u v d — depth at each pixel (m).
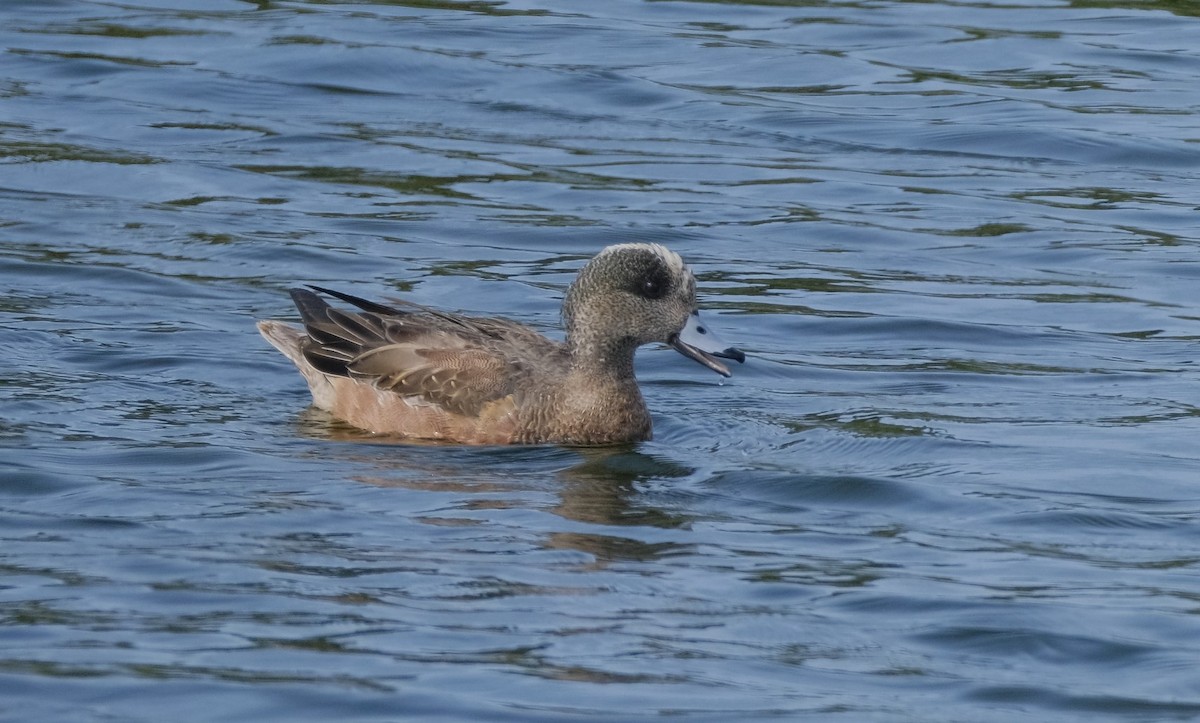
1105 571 10.85
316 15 27.00
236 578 10.23
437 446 13.42
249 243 18.53
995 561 11.03
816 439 13.69
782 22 27.36
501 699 8.74
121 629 9.41
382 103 23.48
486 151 21.84
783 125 23.08
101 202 19.69
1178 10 28.08
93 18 26.56
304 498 11.85
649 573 10.63
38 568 10.29
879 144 22.53
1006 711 8.84
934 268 18.50
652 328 13.60
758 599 10.26
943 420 14.16
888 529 11.65
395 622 9.66
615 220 19.72
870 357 15.98
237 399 14.37
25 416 13.39
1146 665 9.43
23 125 22.00
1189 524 11.75
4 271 17.27
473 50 25.50
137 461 12.50
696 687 8.98
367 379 13.80
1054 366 15.69
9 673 8.82
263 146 21.77
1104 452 13.28
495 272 18.14
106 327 15.87
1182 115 23.42
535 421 13.55
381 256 18.42
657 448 13.55
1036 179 21.45
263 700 8.62
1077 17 27.77
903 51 25.92
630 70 24.84
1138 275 18.30
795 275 18.25
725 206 20.30
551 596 10.17
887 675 9.23
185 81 23.89
